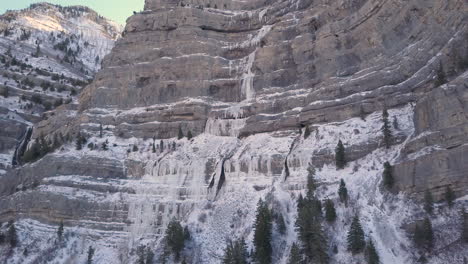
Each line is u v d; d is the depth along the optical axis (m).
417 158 61.69
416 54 75.88
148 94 100.62
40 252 73.88
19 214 82.00
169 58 103.50
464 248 51.75
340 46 88.44
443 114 61.06
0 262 71.94
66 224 78.88
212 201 78.75
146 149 90.50
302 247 61.22
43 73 164.12
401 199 61.62
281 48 96.12
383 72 78.75
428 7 76.88
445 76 69.44
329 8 93.88
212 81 99.19
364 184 67.06
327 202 64.44
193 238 71.69
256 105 90.50
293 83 92.38
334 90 82.50
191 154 87.00
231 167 81.69
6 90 138.75
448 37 72.38
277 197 72.19
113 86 103.94
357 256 57.31
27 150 106.94
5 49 188.25
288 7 104.12
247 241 67.50
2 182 93.62
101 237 76.69
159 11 113.44
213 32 108.31
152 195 81.25
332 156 74.06
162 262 68.12
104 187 82.81
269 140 84.12
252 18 108.31
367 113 77.25
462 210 54.28
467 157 57.31
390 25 81.81
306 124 82.88
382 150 70.31
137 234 76.88
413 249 55.78
